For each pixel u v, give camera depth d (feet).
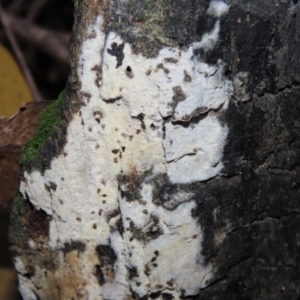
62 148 1.45
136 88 1.38
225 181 1.50
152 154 1.43
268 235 1.61
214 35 1.39
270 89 1.47
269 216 1.58
